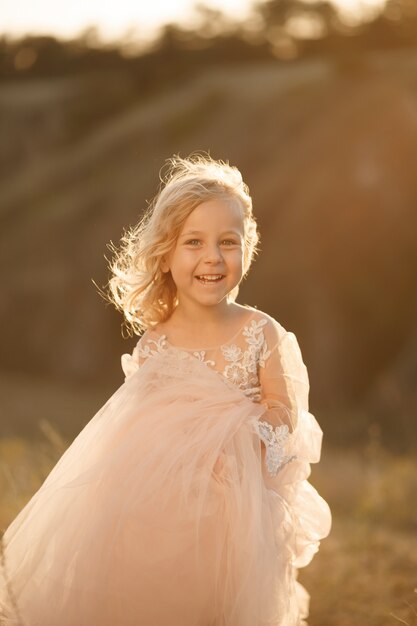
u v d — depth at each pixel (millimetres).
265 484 4410
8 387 41906
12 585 4312
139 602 4145
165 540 4168
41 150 67562
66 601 4207
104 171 58375
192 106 60125
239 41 72938
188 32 74562
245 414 4340
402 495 10977
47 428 8320
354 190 42469
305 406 4586
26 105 69938
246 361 4488
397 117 44156
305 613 4727
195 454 4250
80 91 70000
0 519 7195
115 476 4293
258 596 4051
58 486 4473
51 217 54219
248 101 56844
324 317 40500
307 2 73000
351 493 12180
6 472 7832
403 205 42125
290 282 41469
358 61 49844
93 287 49844
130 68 72438
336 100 49156
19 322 49938
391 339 40000
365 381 39469
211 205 4430
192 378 4453
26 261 52250
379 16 70188
